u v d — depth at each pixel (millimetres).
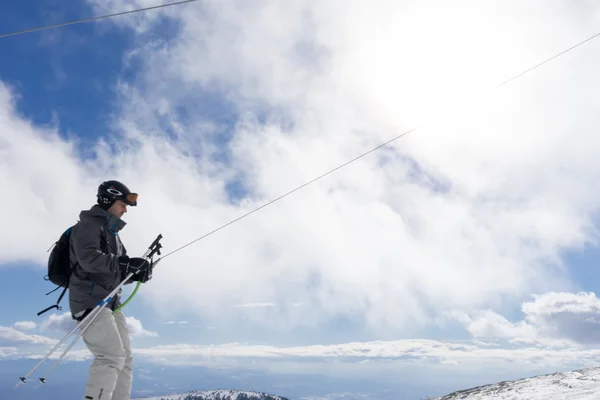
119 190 4930
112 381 4633
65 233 4902
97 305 4648
